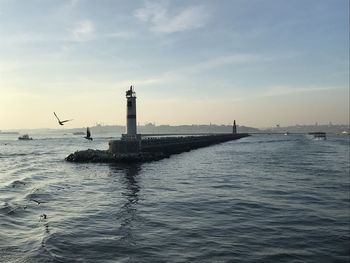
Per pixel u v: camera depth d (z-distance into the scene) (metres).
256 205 24.77
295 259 14.66
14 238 16.72
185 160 63.72
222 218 21.12
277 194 29.08
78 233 17.81
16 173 45.38
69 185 34.91
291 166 51.81
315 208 23.84
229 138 188.38
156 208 23.97
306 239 17.19
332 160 62.16
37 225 19.22
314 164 54.78
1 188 32.25
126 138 65.31
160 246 15.99
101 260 14.21
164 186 34.03
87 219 20.83
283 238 17.30
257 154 78.69
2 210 22.42
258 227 19.16
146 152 66.62
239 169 48.47
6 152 95.12
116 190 31.89
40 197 27.84
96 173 45.16
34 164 58.34
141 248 15.70
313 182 35.78
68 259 14.20
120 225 19.55
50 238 16.66
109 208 24.00
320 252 15.50
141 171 46.88
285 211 22.92
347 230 18.75
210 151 91.50
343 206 24.50
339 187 32.56
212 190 31.33
